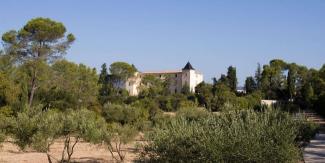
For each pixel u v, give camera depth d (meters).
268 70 115.81
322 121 55.22
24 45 58.91
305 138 17.06
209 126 11.30
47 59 60.22
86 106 59.72
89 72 76.56
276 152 10.64
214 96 72.00
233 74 117.75
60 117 23.48
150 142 11.91
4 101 46.50
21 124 21.27
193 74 143.38
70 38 61.53
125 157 28.53
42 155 28.97
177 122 11.81
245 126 11.41
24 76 58.75
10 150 30.84
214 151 10.12
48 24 59.06
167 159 10.89
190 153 10.55
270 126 11.79
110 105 48.41
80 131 24.39
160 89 112.38
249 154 10.21
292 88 105.25
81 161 27.03
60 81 63.44
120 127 28.14
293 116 16.53
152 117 49.34
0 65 58.84
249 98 65.19
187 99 82.88
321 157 18.16
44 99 56.50
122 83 133.38
